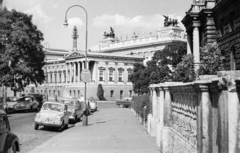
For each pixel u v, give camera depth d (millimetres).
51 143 14805
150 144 13773
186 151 7992
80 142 14914
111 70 100250
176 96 9852
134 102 38250
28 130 22016
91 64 98938
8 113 40875
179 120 9391
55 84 112438
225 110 5184
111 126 22703
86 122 24328
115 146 13406
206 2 41219
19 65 43969
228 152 5047
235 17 33344
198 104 6660
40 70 49969
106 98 97500
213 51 29359
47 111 22500
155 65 63812
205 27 41625
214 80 5500
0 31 43125
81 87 95688
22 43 43625
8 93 112125
